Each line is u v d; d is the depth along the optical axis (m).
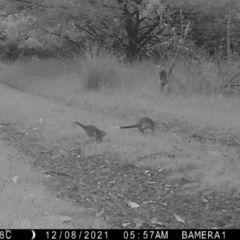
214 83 27.81
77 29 40.84
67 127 20.33
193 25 37.59
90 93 29.77
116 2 36.12
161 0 33.38
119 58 36.91
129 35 39.28
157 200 13.55
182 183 14.82
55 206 11.88
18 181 13.48
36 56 50.25
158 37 38.28
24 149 17.84
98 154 17.30
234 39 37.25
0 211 11.05
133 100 27.17
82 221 11.17
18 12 38.75
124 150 17.41
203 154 17.30
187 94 27.27
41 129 20.25
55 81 35.25
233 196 13.78
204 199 13.62
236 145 19.12
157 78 30.88
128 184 14.75
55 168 15.81
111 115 24.56
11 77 38.94
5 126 21.17
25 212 11.13
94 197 13.22
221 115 23.28
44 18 37.19
